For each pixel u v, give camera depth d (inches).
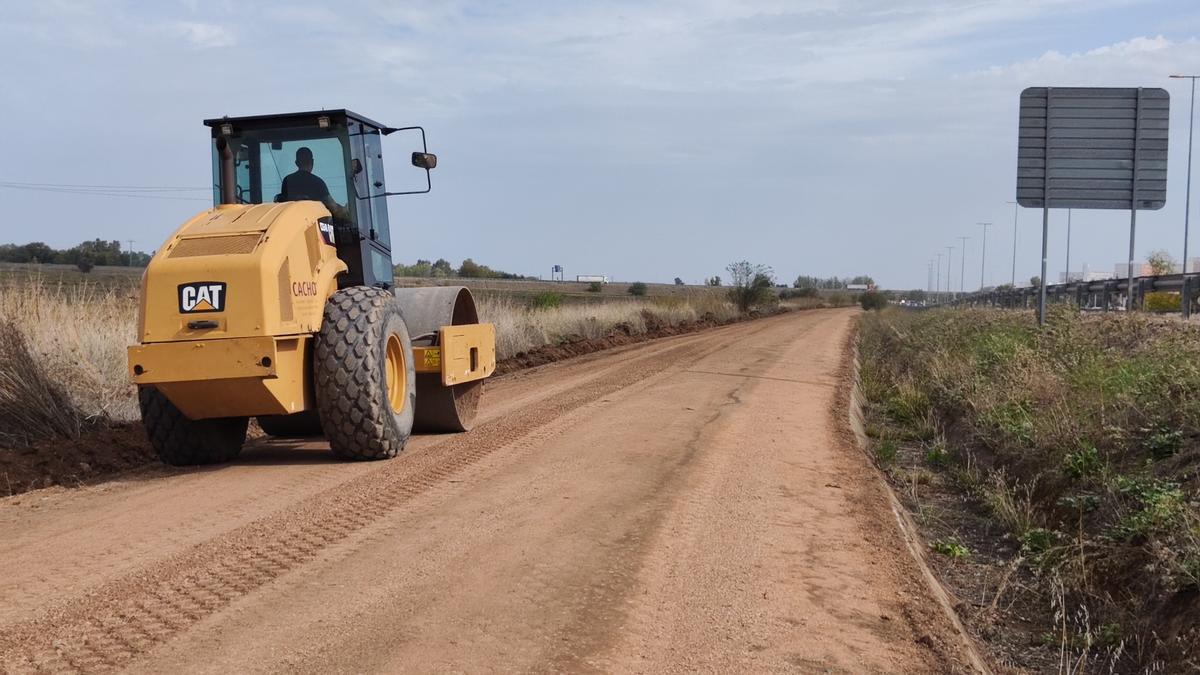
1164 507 251.0
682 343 1130.0
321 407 344.8
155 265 314.2
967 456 431.8
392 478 320.5
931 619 205.2
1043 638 220.5
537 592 205.3
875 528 277.3
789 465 361.7
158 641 173.6
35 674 158.2
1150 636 214.8
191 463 355.6
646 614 196.1
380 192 416.5
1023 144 778.2
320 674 160.2
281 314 319.6
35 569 218.7
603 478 322.7
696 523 269.9
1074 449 350.6
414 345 416.5
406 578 212.1
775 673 170.7
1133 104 767.1
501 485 309.3
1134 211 791.1
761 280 2356.1
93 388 430.3
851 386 669.3
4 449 361.4
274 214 334.3
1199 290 788.0
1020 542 295.1
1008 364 530.6
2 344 391.9
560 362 871.1
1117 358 469.4
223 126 378.0
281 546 235.9
